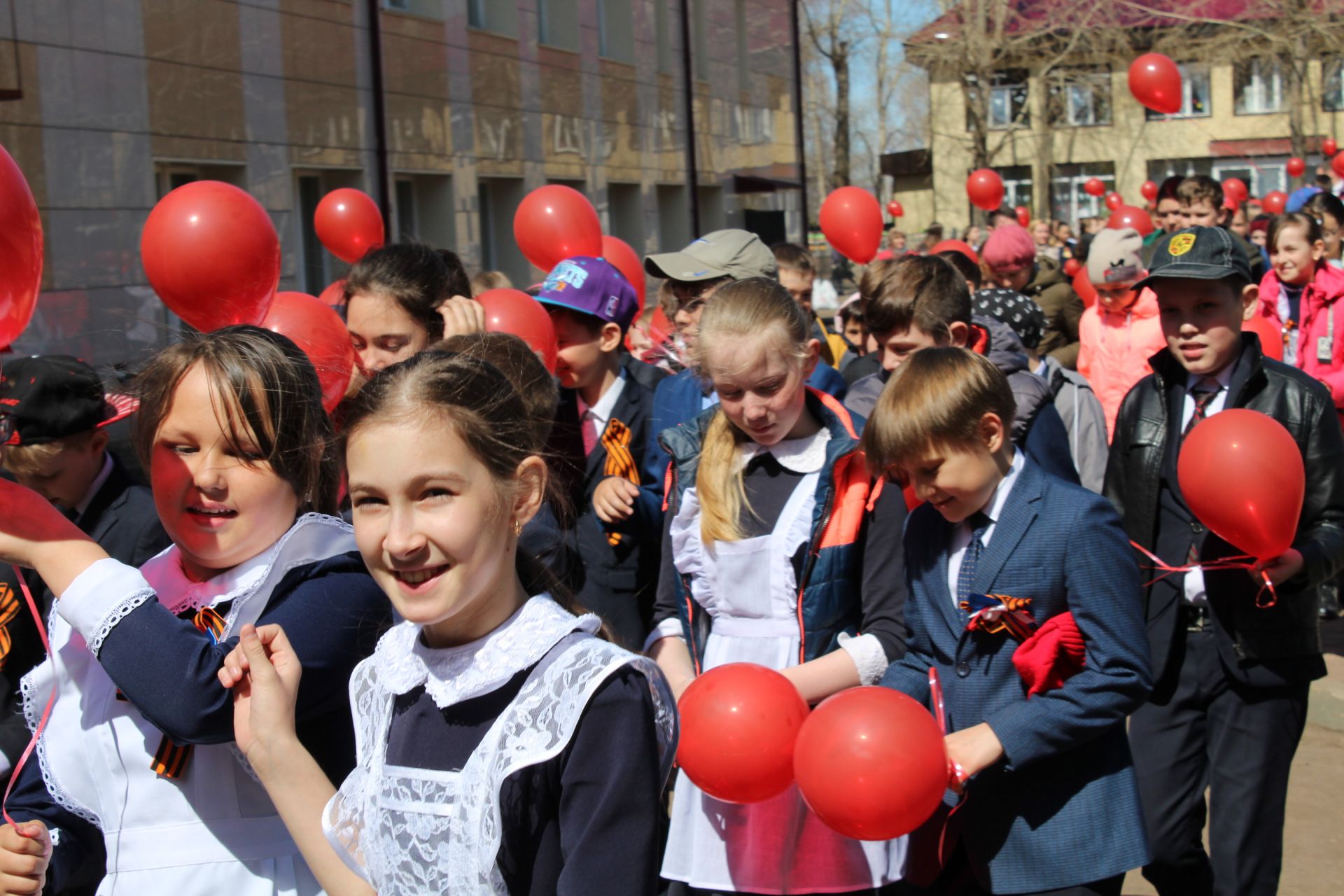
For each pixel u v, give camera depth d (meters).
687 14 17.70
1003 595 2.45
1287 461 2.77
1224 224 7.34
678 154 17.64
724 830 2.71
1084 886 2.40
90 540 1.85
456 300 3.24
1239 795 3.09
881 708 2.07
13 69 7.02
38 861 1.88
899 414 2.41
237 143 9.22
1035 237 15.57
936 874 2.55
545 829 1.57
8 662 2.52
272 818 1.89
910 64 36.69
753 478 2.82
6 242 1.66
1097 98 36.34
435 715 1.66
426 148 12.28
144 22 8.15
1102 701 2.35
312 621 1.90
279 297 3.08
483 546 1.60
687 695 2.24
